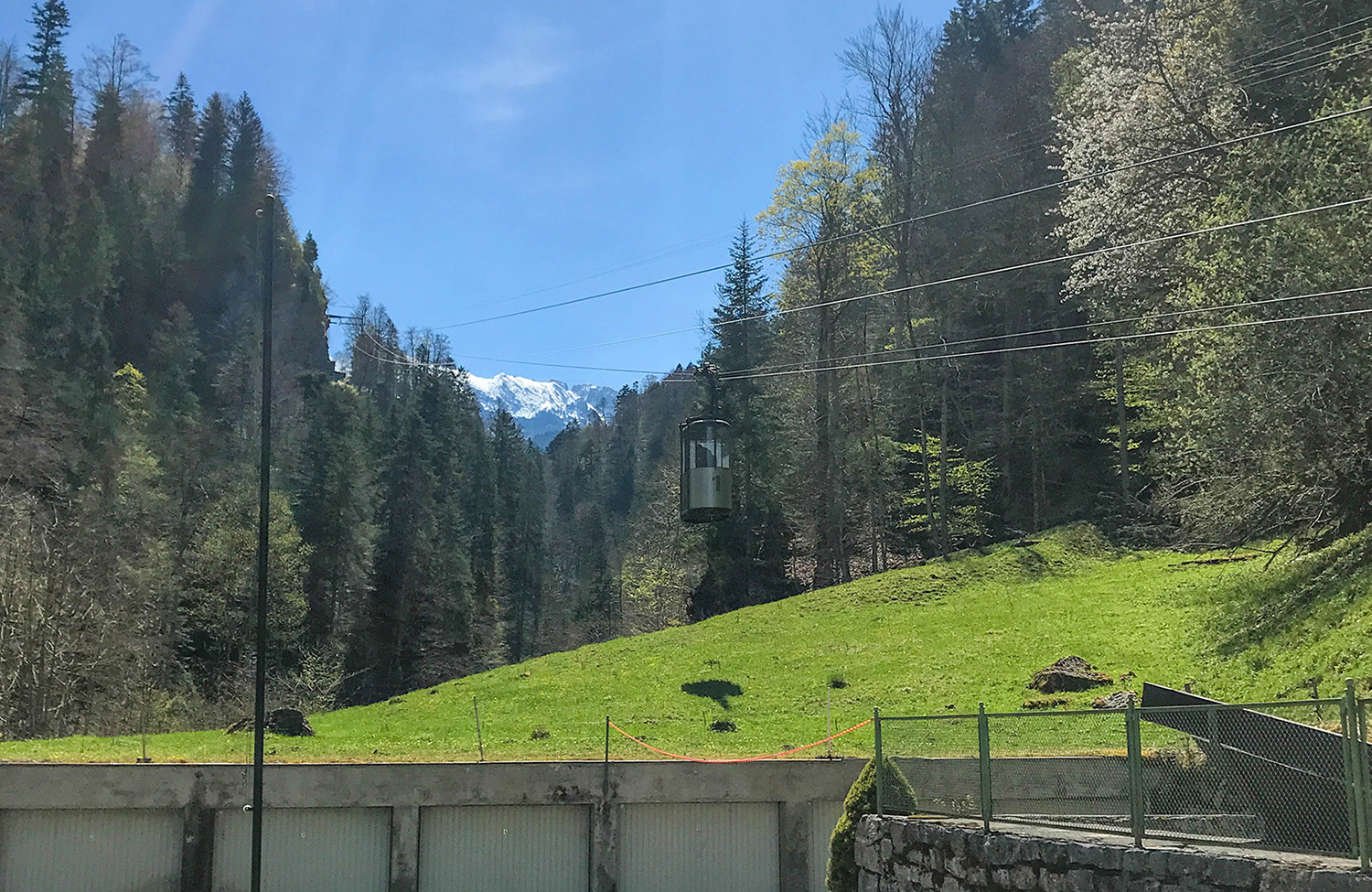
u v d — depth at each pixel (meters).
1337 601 25.44
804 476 66.88
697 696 34.06
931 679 33.12
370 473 99.31
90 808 22.78
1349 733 9.24
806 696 33.28
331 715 35.53
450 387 132.88
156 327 119.94
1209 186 33.16
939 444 62.41
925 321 65.44
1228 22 35.47
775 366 69.25
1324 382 25.23
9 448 65.50
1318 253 25.70
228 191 146.00
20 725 41.69
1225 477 27.86
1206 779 11.84
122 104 142.00
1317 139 28.27
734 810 23.84
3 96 129.50
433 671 96.81
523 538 128.25
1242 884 9.52
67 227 113.56
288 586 74.19
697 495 25.38
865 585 48.81
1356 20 32.84
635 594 83.75
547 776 23.41
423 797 23.14
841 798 23.66
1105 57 37.56
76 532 52.31
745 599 66.94
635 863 23.52
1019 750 14.81
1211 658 28.33
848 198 59.25
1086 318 64.81
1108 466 61.84
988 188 67.44
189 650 67.62
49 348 94.25
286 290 146.75
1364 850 8.96
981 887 12.77
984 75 75.50
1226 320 27.92
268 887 22.73
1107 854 10.95
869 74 65.69
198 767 22.95
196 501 79.88
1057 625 37.31
